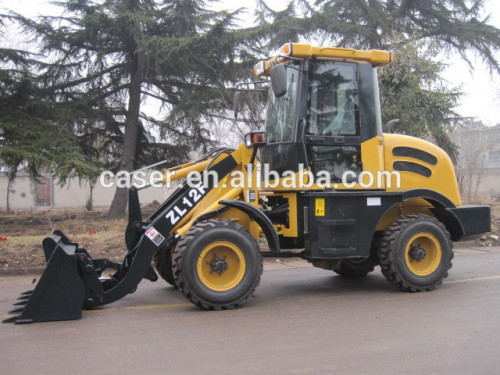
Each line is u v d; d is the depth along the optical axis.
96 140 16.62
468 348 4.15
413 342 4.31
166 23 15.18
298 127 6.05
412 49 14.47
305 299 6.12
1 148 12.25
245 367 3.75
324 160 6.17
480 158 25.84
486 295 6.16
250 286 5.61
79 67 15.48
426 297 6.09
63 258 5.20
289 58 6.21
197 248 5.40
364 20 17.48
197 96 14.72
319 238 5.97
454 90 15.86
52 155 13.04
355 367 3.73
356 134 6.32
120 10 14.34
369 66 6.44
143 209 18.98
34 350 4.19
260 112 14.59
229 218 6.00
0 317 5.34
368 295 6.30
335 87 6.26
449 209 6.69
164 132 16.77
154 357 3.99
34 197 23.94
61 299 5.17
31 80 13.88
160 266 6.77
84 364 3.85
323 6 18.55
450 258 6.48
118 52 15.59
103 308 5.73
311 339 4.43
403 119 14.19
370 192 6.19
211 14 15.27
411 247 6.41
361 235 6.13
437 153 6.99
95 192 24.77
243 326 4.88
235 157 6.07
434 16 17.81
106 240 10.55
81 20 14.24
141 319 5.20
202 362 3.87
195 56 14.05
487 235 11.46
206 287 5.45
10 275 8.11
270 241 5.80
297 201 6.16
